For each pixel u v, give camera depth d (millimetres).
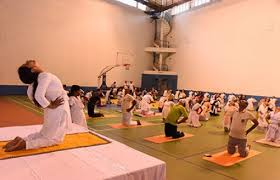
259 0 16578
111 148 3248
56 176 2316
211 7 19625
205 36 20141
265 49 16281
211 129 9086
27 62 3197
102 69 20312
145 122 9844
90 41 19438
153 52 23766
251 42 17047
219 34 19094
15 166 2518
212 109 12773
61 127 3305
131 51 22219
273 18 15852
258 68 16656
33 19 16547
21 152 2938
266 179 4617
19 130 3984
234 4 18047
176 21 22719
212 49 19609
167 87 22469
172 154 5891
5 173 2336
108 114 11359
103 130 8164
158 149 6270
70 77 18531
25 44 16359
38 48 16906
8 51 15750
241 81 17641
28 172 2381
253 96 16844
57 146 3230
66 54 18219
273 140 7500
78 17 18625
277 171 5039
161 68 23016
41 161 2688
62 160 2742
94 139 3631
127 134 7734
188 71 21547
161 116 11492
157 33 23750
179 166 5105
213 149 6438
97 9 19656
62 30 17891
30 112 10469
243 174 4809
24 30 16234
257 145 7105
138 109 12797
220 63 19047
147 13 23031
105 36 20312
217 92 19188
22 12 16078
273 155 6148
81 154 2961
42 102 3025
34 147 3070
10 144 2998
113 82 21141
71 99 6309
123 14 21375
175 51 22562
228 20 18469
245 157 5836
